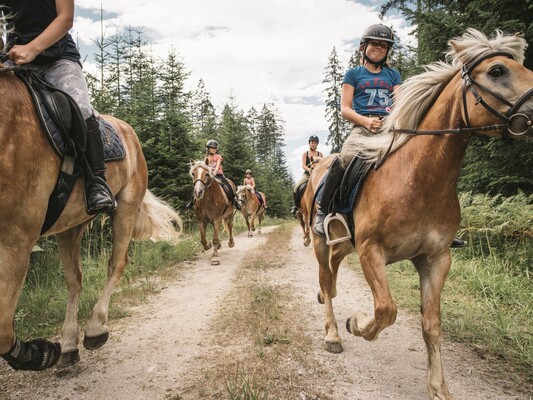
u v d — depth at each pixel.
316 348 3.90
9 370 3.44
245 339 4.14
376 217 2.97
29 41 2.92
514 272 5.95
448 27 7.06
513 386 3.08
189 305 5.52
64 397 3.02
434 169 2.80
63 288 5.96
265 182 34.59
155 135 14.18
